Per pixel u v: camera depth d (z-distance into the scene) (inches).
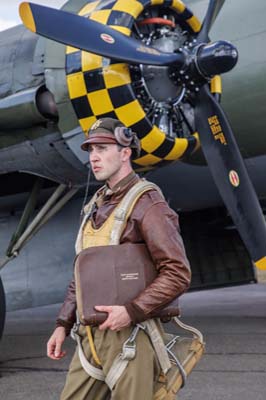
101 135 108.7
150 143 226.2
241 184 235.6
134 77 227.0
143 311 100.6
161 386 103.9
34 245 324.5
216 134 236.4
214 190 329.7
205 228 415.5
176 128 235.5
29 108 240.2
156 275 104.2
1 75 258.4
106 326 99.8
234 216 235.8
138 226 105.2
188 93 234.7
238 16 271.6
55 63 237.6
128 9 224.2
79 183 272.7
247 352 253.0
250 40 267.7
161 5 230.5
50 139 248.5
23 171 273.0
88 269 103.5
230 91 270.4
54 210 280.8
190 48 228.2
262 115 268.2
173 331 306.3
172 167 301.3
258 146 277.9
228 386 197.2
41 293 323.3
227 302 486.3
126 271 102.7
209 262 416.5
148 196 107.0
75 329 107.4
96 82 223.8
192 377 208.5
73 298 114.6
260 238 232.8
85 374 106.0
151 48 221.6
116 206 107.7
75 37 210.4
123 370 101.3
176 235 105.0
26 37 263.4
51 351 113.4
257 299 509.7
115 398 102.2
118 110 222.8
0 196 323.6
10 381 212.2
